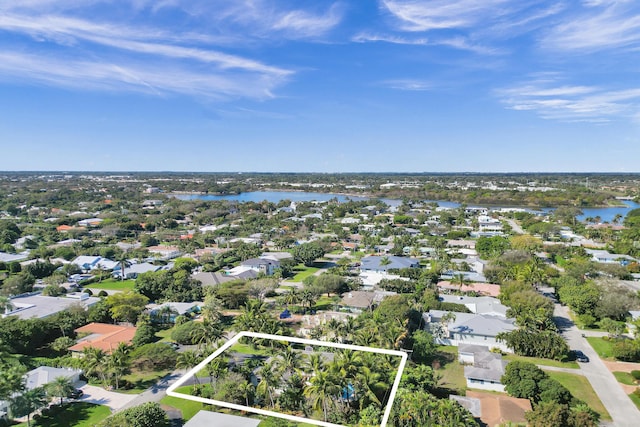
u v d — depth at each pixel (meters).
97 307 89.69
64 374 61.41
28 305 91.75
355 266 138.50
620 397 59.19
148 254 156.00
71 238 182.12
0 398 51.34
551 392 55.12
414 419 48.47
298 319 90.81
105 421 48.44
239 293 99.75
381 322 73.06
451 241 174.12
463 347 72.56
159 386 62.91
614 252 148.25
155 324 89.56
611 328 78.62
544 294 104.81
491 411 52.78
